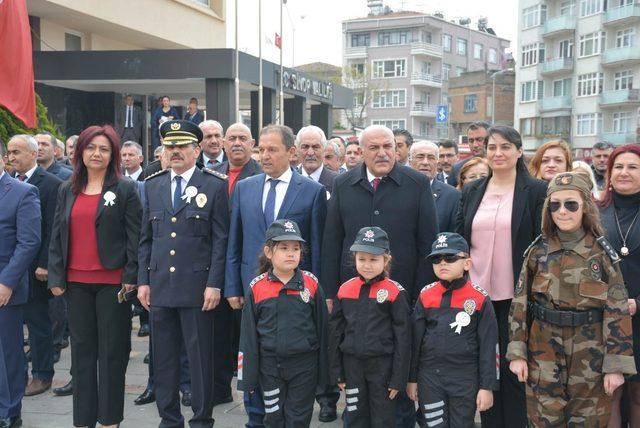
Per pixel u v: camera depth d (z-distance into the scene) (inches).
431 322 159.2
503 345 164.4
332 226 179.0
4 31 358.3
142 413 208.7
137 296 190.2
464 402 154.0
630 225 160.7
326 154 298.7
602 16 1788.9
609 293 142.3
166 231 182.2
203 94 905.5
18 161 225.6
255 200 187.3
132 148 305.4
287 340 161.3
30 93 374.0
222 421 200.5
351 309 163.2
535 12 1980.8
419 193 174.7
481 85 2410.2
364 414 165.5
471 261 164.1
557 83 1961.1
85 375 187.2
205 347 183.0
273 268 167.3
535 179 166.2
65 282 187.2
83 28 798.5
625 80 1770.4
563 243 146.4
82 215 184.7
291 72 922.7
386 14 2770.7
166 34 874.8
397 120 2610.7
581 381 143.5
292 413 164.2
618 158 162.1
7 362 189.5
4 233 189.8
